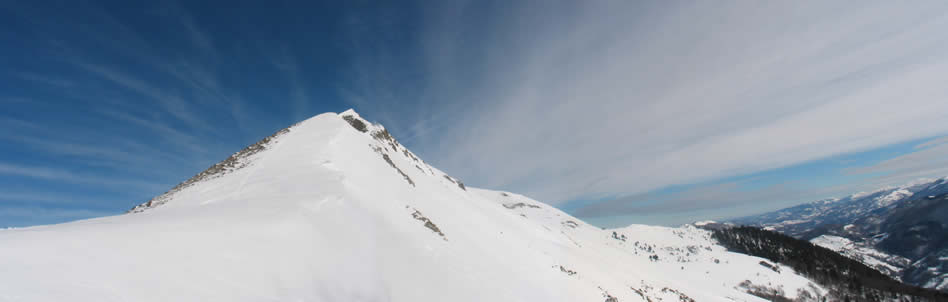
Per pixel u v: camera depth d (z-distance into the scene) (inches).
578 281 1187.9
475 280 840.3
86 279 380.8
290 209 770.2
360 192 1157.7
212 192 1230.3
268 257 539.8
